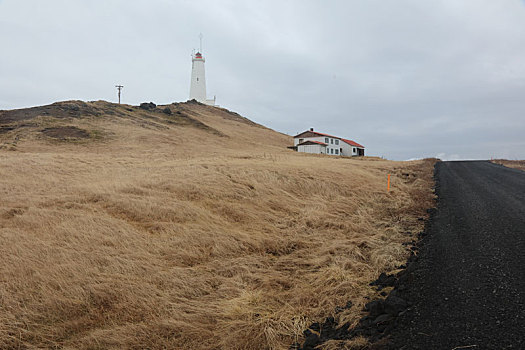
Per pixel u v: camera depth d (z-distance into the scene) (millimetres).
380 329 3473
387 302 3816
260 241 7332
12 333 4055
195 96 94062
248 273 5785
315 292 4980
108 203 9211
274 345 3738
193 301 4832
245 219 8852
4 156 20594
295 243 7402
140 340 3943
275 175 14016
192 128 55156
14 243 6277
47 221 7594
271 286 5371
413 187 13750
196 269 5887
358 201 11273
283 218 9312
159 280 5348
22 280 5047
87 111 48438
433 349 2857
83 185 11766
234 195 10734
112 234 6969
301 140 52844
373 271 5461
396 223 8305
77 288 4879
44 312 4434
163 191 10609
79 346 3854
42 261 5660
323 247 6996
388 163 26156
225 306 4680
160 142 36125
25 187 11938
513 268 4352
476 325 3125
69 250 6039
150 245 6645
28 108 46312
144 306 4637
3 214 8203
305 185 12945
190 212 8641
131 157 24250
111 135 37219
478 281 4117
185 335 4051
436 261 5117
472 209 8539
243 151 37094
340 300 4562
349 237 7652
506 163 25266
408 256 5754
